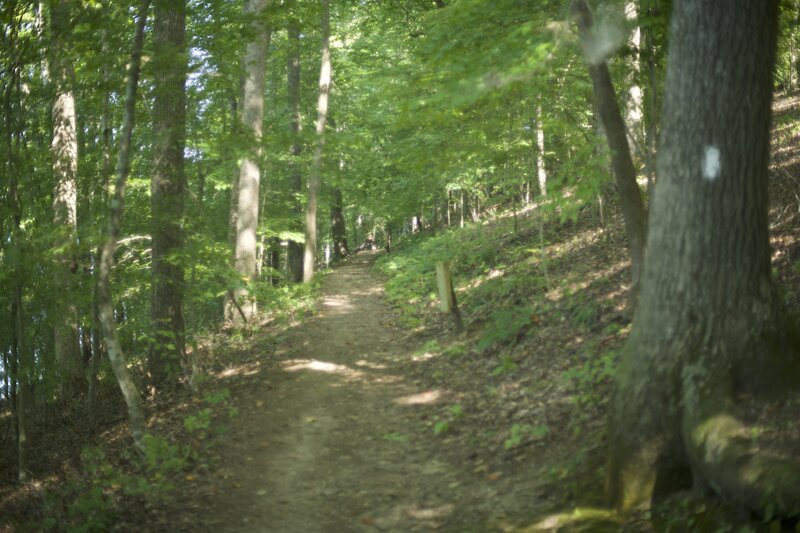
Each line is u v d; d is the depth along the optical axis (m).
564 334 8.87
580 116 12.40
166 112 9.25
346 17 25.98
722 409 4.62
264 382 10.26
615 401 5.16
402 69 14.43
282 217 19.72
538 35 6.71
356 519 5.70
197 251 9.81
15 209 8.61
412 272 17.83
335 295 18.48
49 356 10.45
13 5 8.48
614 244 11.88
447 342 10.95
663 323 4.97
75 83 8.73
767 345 4.75
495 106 8.70
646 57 8.49
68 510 6.44
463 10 8.20
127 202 13.85
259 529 5.67
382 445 7.39
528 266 12.96
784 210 8.95
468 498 5.79
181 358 11.72
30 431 11.24
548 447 6.27
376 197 25.77
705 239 4.86
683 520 4.45
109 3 8.34
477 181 16.66
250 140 9.10
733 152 4.81
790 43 15.11
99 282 7.87
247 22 9.47
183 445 8.01
